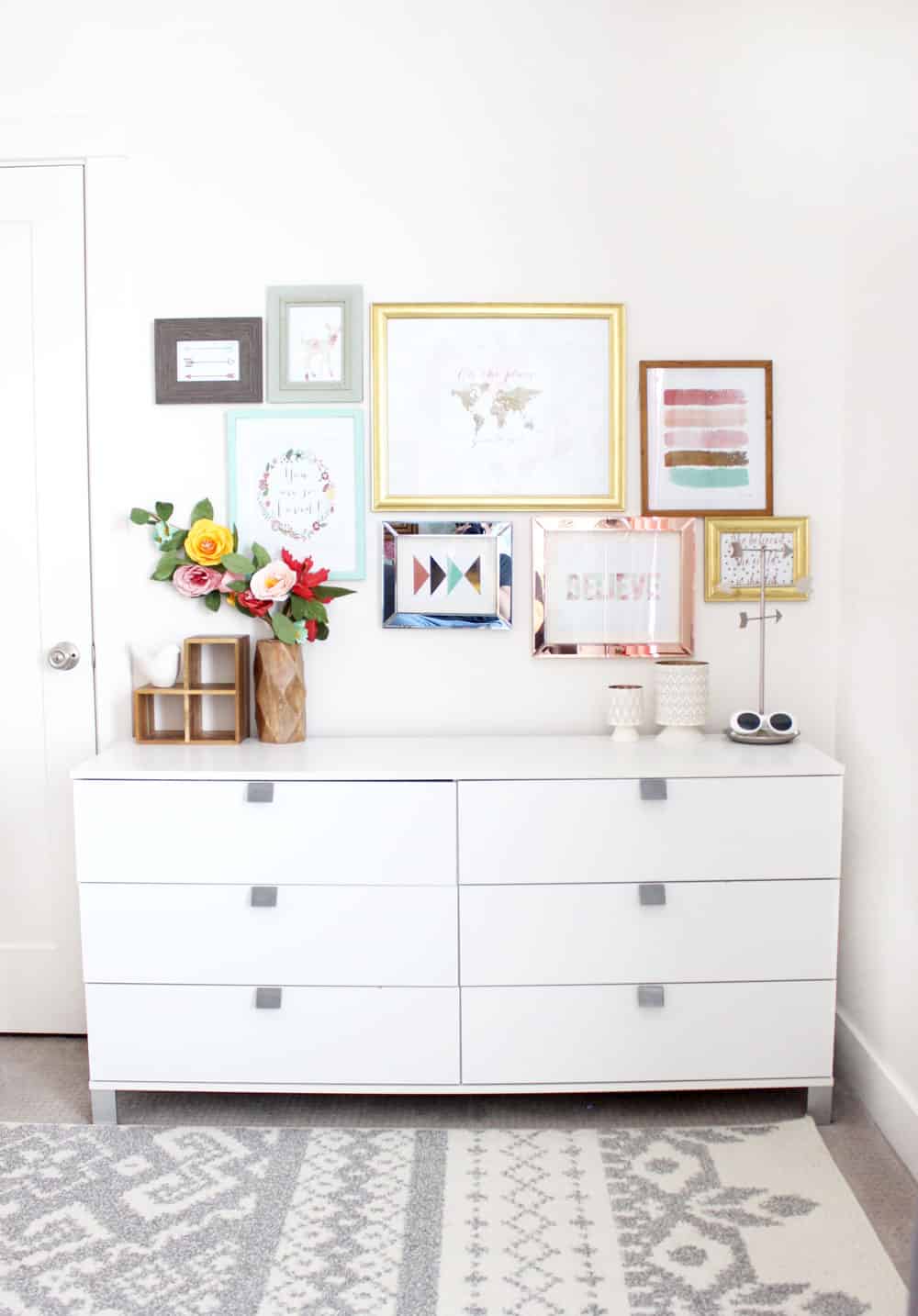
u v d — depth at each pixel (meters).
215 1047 1.99
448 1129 1.98
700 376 2.29
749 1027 1.98
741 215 2.26
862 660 2.14
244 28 2.24
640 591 2.32
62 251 2.29
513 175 2.25
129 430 2.30
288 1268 1.58
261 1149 1.91
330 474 2.30
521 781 1.93
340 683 2.34
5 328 2.31
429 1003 1.97
